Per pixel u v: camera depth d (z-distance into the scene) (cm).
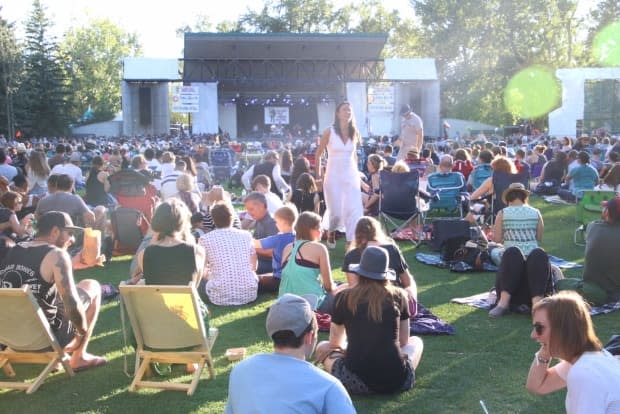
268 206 874
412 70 3816
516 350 513
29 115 4544
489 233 940
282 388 269
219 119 4147
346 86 3762
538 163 1662
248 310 630
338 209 868
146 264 471
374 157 1077
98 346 543
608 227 602
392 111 3778
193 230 805
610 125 3030
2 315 429
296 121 4425
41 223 449
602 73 2789
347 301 411
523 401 422
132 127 3772
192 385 443
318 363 440
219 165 2089
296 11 5912
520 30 4844
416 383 448
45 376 455
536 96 4862
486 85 5138
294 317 282
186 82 3684
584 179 1261
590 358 271
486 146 1653
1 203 753
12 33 4522
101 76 6969
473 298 658
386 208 947
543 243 958
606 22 4791
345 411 268
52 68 4712
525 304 603
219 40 3481
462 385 446
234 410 274
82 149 2391
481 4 4922
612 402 258
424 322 559
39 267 439
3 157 1172
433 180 992
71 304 442
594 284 608
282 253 682
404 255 884
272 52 3681
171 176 1018
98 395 444
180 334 445
